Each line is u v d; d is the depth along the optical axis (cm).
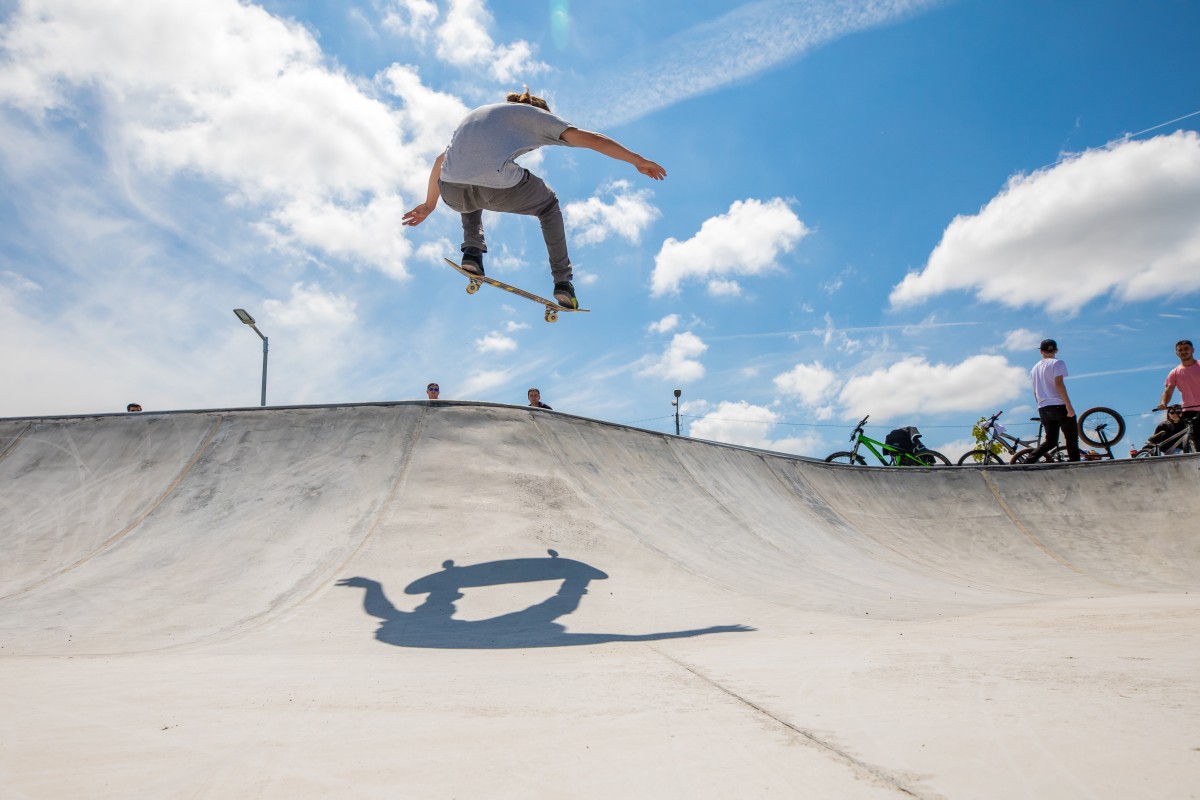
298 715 202
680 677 244
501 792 131
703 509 768
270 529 612
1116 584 703
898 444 1284
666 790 129
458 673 277
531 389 1051
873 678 219
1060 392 1015
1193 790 115
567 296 516
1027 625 349
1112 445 1138
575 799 127
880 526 922
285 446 761
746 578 572
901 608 484
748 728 168
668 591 508
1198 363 1002
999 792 119
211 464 738
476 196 477
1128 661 227
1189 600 480
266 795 135
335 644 380
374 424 786
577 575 523
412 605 461
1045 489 984
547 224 504
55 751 167
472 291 540
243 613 456
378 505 641
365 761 154
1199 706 166
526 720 187
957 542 893
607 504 696
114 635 419
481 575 514
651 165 441
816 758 142
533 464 733
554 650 346
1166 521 890
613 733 169
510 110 446
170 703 222
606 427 869
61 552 599
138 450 773
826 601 505
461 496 657
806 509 909
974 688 197
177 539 605
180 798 134
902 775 130
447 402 817
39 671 299
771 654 290
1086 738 144
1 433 815
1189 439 1002
